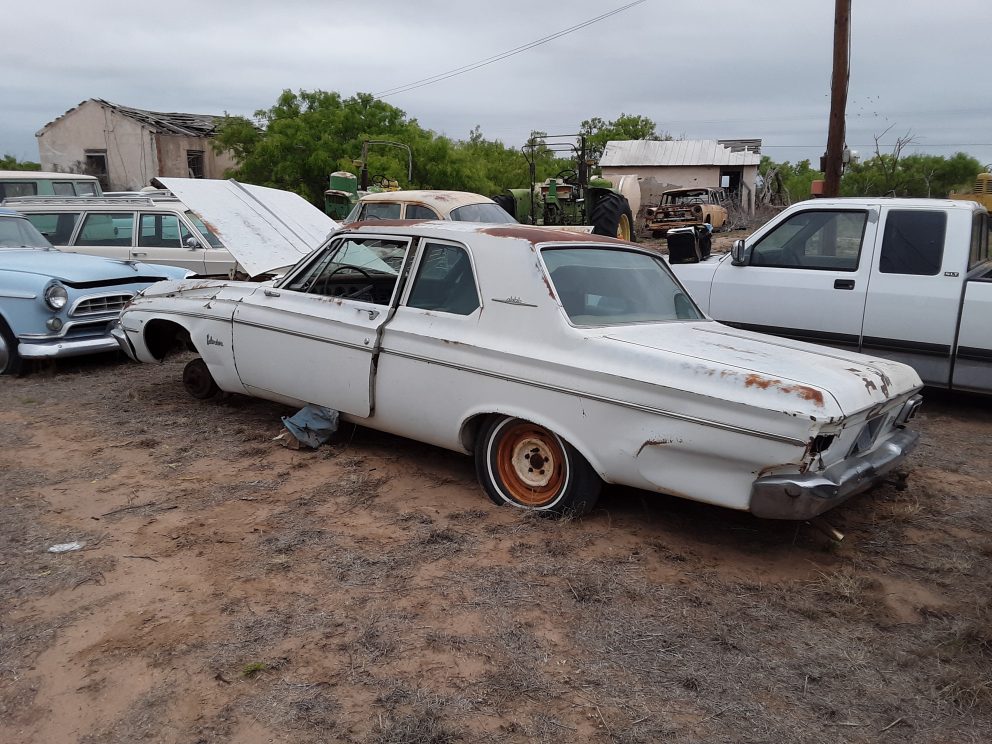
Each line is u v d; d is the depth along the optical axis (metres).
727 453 3.49
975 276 6.16
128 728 2.59
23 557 3.72
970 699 2.79
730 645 3.08
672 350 3.81
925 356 6.29
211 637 3.08
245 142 26.80
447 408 4.38
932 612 3.38
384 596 3.39
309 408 5.22
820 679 2.89
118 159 28.84
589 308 4.19
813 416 3.27
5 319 7.11
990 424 6.25
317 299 5.03
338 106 26.84
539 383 3.98
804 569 3.75
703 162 37.34
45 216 10.37
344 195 16.48
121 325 6.30
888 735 2.61
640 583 3.54
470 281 4.38
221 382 5.70
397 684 2.80
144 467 4.90
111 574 3.57
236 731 2.57
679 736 2.57
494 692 2.77
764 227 7.01
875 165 30.19
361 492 4.53
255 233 7.96
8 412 6.11
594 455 3.88
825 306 6.62
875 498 4.67
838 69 12.66
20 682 2.82
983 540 4.11
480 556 3.77
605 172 38.78
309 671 2.87
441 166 25.98
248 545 3.85
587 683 2.83
